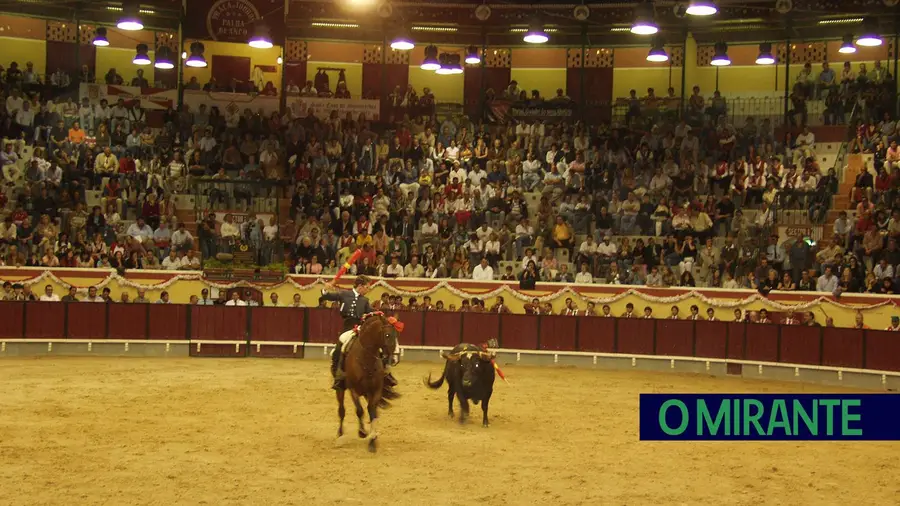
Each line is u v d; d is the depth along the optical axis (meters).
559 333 24.31
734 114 32.06
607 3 31.53
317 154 29.81
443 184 29.34
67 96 30.19
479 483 11.03
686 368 23.62
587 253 26.05
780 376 22.62
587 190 29.00
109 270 24.94
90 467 11.25
